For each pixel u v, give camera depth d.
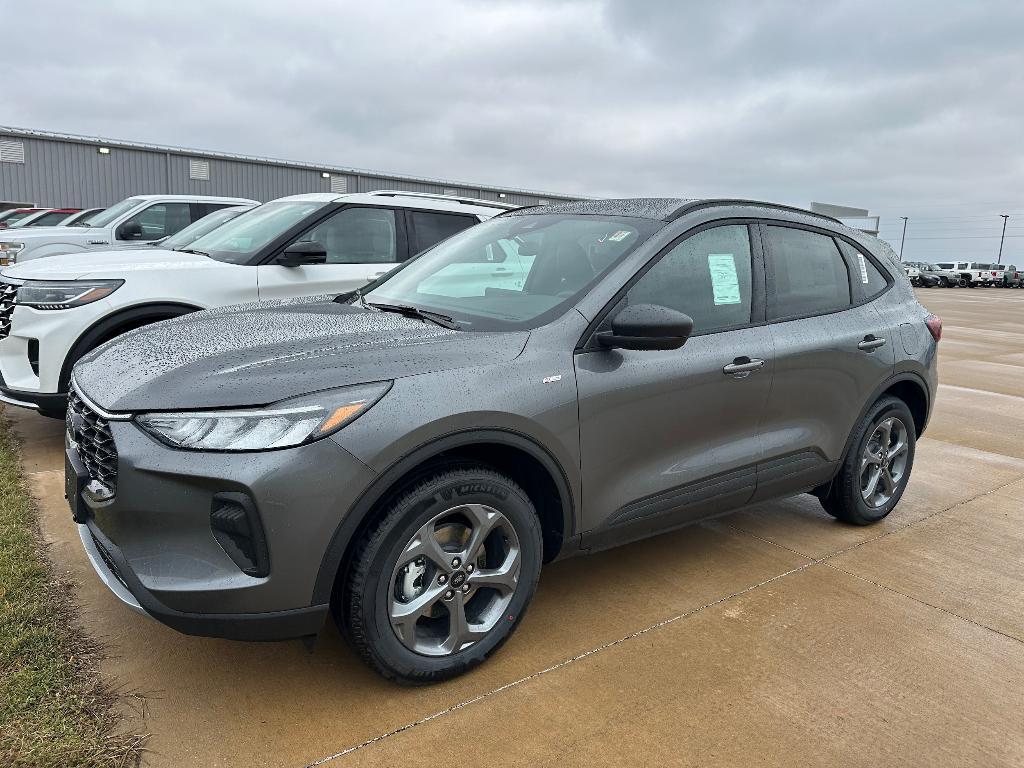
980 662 2.96
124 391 2.44
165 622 2.29
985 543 4.16
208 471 2.23
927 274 55.47
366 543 2.41
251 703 2.54
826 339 3.75
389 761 2.30
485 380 2.62
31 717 2.35
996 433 6.68
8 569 3.27
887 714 2.61
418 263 3.96
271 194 28.27
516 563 2.76
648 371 3.03
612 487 3.02
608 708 2.59
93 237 10.20
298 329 2.88
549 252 3.38
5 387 4.91
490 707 2.57
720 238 3.49
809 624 3.20
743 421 3.44
